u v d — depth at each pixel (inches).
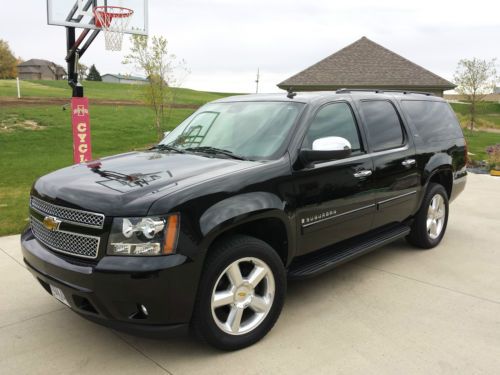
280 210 133.0
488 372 118.6
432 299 162.7
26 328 140.9
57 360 123.6
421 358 124.7
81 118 311.3
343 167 157.6
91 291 110.4
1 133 732.0
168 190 116.4
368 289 170.9
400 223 201.2
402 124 195.8
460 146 232.4
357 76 967.0
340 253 164.2
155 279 108.0
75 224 116.3
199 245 113.7
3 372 118.0
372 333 138.2
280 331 138.9
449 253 213.5
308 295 165.3
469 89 1129.4
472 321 146.5
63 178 134.5
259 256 128.0
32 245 130.0
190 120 186.5
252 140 152.1
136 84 616.4
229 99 187.9
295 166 141.6
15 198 323.6
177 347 129.6
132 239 109.6
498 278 183.5
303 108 155.7
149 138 797.2
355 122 172.6
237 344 126.6
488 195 356.8
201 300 117.0
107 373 117.8
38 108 980.6
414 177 195.2
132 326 112.7
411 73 954.1
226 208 120.0
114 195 115.6
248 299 128.0
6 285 172.9
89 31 326.6
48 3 308.8
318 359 124.1
